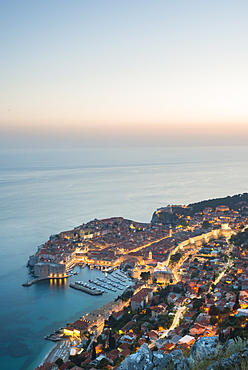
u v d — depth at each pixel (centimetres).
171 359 6009
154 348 14425
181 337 14950
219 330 14288
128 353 14338
